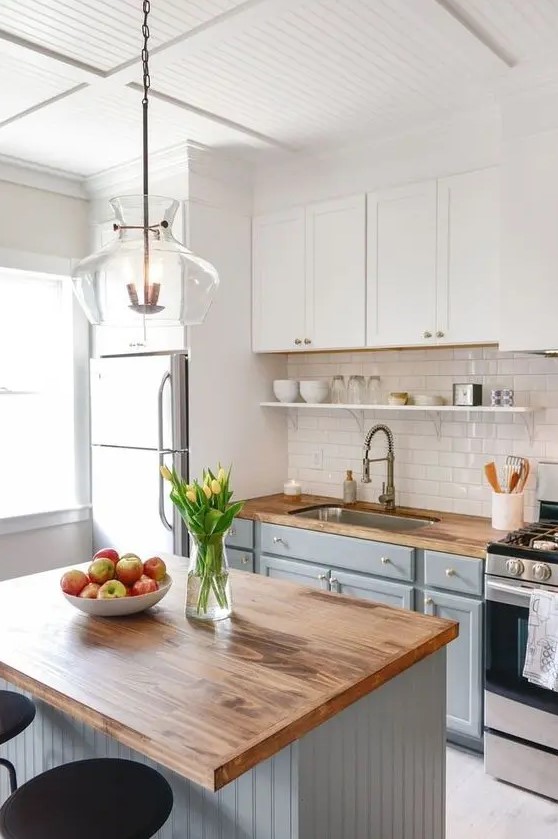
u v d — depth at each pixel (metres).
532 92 2.75
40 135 3.38
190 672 1.57
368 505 3.80
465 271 3.09
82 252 4.17
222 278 3.78
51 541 4.02
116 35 2.39
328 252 3.59
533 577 2.54
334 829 1.55
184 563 2.62
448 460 3.54
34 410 4.10
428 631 1.83
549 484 3.10
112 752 1.90
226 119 3.17
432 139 3.20
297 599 2.12
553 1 2.19
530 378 3.24
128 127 3.27
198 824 1.68
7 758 2.25
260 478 4.05
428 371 3.59
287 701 1.42
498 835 2.37
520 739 2.63
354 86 2.81
